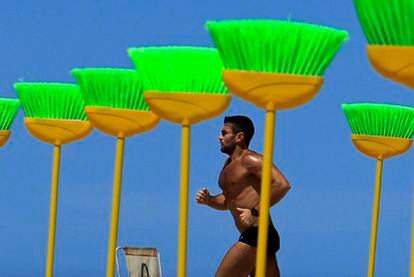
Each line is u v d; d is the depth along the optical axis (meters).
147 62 14.93
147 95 14.99
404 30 12.92
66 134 18.28
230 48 13.79
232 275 20.83
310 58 13.79
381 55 13.01
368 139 20.22
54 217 18.50
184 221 15.08
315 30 13.72
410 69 12.95
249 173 20.61
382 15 12.98
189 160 15.06
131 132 16.75
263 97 13.81
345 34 14.10
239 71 13.73
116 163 16.86
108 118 16.61
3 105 19.34
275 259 21.05
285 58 13.72
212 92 14.90
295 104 13.86
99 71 16.53
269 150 13.88
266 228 13.87
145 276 22.03
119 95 16.58
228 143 20.81
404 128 20.12
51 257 18.50
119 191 16.89
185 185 15.05
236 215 20.89
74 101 18.22
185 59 14.78
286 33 13.62
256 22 13.62
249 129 20.77
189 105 14.85
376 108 20.05
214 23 13.83
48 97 18.17
